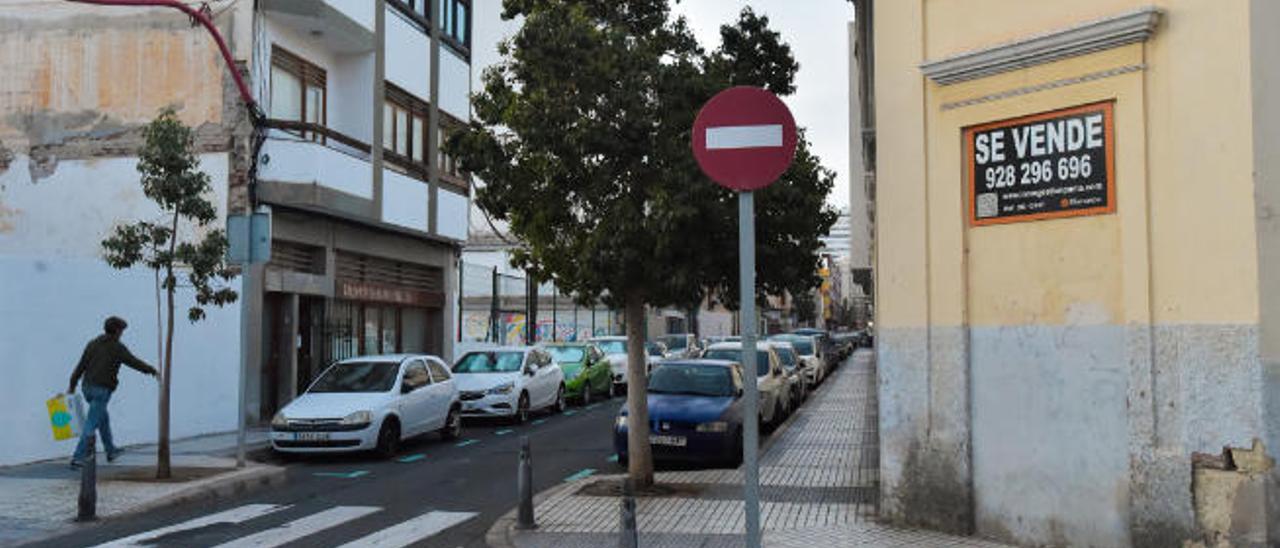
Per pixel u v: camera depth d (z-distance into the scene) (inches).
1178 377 263.6
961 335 312.2
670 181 376.8
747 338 219.1
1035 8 298.5
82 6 714.8
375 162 799.7
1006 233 303.1
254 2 693.9
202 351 656.4
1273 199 251.8
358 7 775.7
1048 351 291.9
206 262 464.4
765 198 391.2
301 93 756.0
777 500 404.8
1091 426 281.6
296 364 741.3
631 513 252.1
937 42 322.7
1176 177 265.9
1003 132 303.6
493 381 757.9
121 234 458.6
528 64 402.6
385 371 610.9
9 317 515.2
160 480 458.9
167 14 703.1
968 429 311.3
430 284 986.7
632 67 391.2
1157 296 268.7
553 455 593.0
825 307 4539.9
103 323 578.6
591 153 391.9
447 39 962.7
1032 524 294.5
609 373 1042.7
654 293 411.2
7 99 718.5
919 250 325.1
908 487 328.8
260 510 412.2
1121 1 279.0
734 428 517.7
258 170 687.1
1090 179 283.1
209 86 693.3
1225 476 253.8
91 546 338.0
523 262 440.8
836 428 681.6
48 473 482.6
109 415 577.9
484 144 406.6
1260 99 253.1
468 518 393.4
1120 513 274.5
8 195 713.0
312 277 755.4
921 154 324.8
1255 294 250.2
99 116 706.8
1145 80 272.1
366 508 416.8
